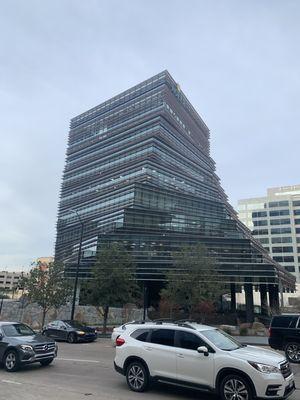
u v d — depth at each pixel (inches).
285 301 3991.1
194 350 344.8
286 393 310.0
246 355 321.1
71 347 794.8
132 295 1376.7
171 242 2583.7
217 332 374.9
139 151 3641.7
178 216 3122.5
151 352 366.9
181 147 4084.6
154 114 3865.7
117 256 1282.0
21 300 1498.5
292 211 5418.3
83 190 3902.6
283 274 2596.0
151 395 350.6
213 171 4729.3
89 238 3031.5
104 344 884.0
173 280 1336.1
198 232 2933.1
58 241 3659.0
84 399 328.8
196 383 334.0
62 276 1365.7
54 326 960.9
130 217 2930.6
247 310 2075.5
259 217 5600.4
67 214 3850.9
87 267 2273.6
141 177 3361.2
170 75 4224.9
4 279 6048.2
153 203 3166.8
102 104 4466.0
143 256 2262.6
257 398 301.4
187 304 1337.4
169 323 388.5
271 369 306.5
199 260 1364.4
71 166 4379.9
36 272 1346.0
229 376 316.5
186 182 3809.1
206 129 5349.4
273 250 5369.1
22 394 345.4
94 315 1676.9
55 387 378.6
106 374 458.0
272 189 6131.9
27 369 491.2
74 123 4746.6
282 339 600.1
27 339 494.6
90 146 4320.9
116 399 331.3
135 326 400.5
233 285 2551.7
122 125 4074.8
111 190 3437.5
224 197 4471.0
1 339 490.0
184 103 4569.4
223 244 2566.4
